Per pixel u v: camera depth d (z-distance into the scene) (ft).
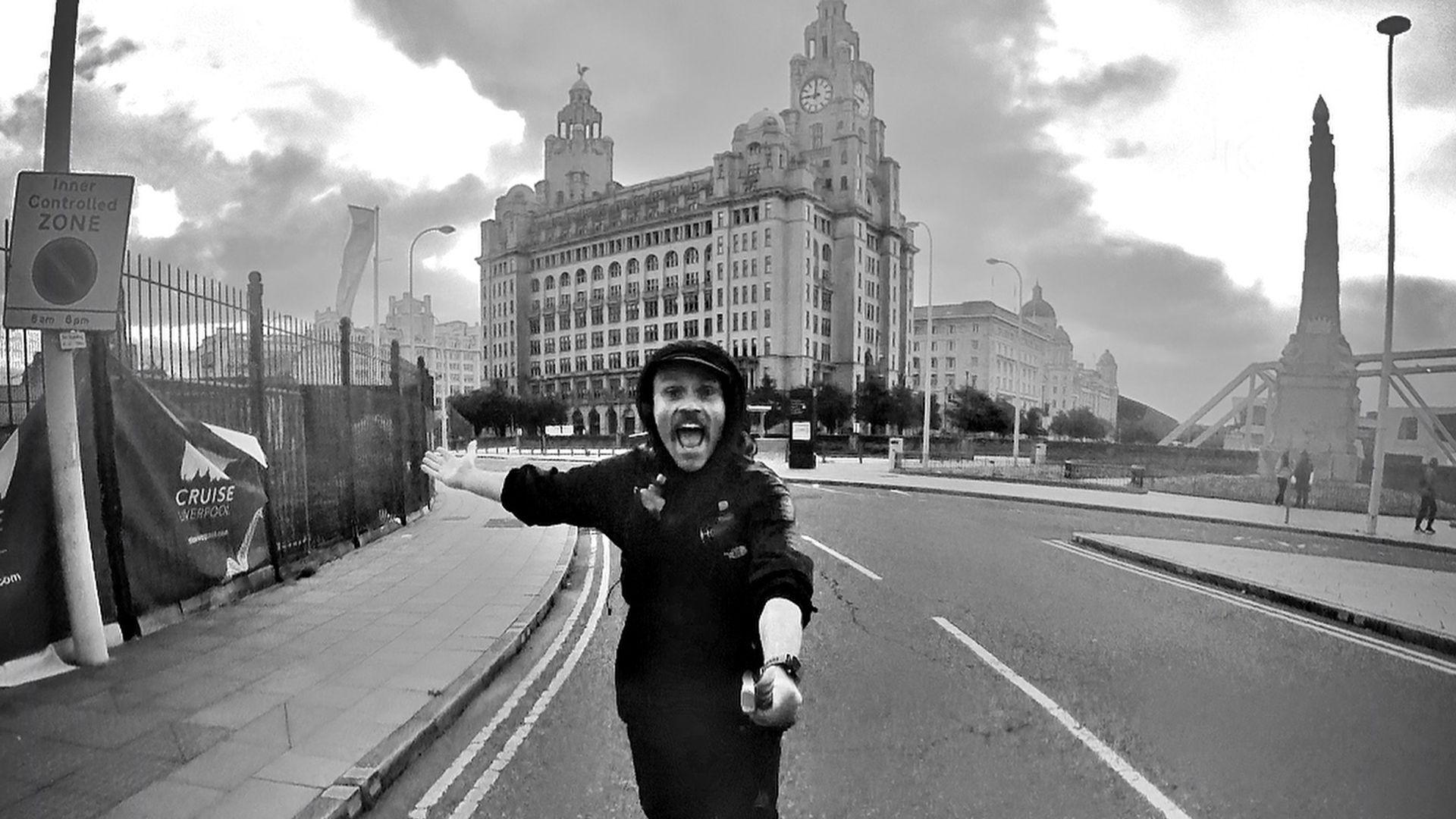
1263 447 108.47
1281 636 23.79
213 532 25.07
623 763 14.34
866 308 396.37
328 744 14.16
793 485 91.86
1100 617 25.94
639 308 394.52
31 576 17.51
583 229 420.36
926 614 26.12
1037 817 12.25
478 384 538.06
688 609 5.98
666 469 6.35
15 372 18.16
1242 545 46.39
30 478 17.53
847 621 25.14
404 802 12.84
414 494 53.67
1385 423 53.93
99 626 18.63
